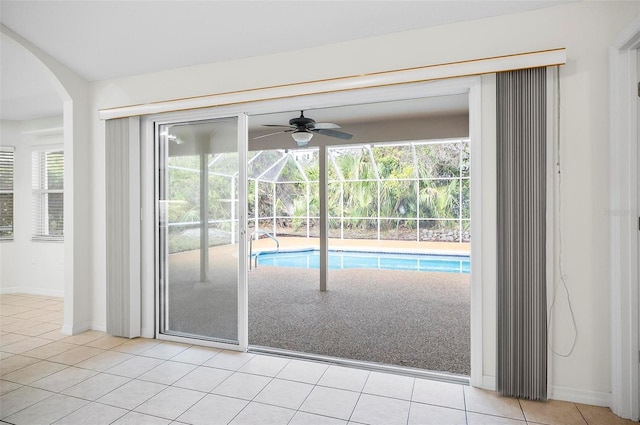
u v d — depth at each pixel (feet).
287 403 7.77
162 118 11.51
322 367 9.53
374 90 9.20
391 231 38.58
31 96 14.32
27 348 10.80
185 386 8.52
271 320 13.38
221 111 10.82
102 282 12.25
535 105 7.82
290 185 41.50
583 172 7.70
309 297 16.70
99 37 10.13
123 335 11.70
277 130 20.38
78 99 11.92
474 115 8.38
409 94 9.01
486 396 8.06
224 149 11.07
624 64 7.25
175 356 10.27
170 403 7.77
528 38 7.98
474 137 8.40
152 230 11.82
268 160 32.58
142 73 11.54
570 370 7.83
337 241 38.50
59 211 17.24
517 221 7.96
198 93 10.90
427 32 8.70
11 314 14.15
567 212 7.78
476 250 8.42
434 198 37.14
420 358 10.05
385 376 9.02
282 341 11.33
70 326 11.93
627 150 7.25
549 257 7.82
